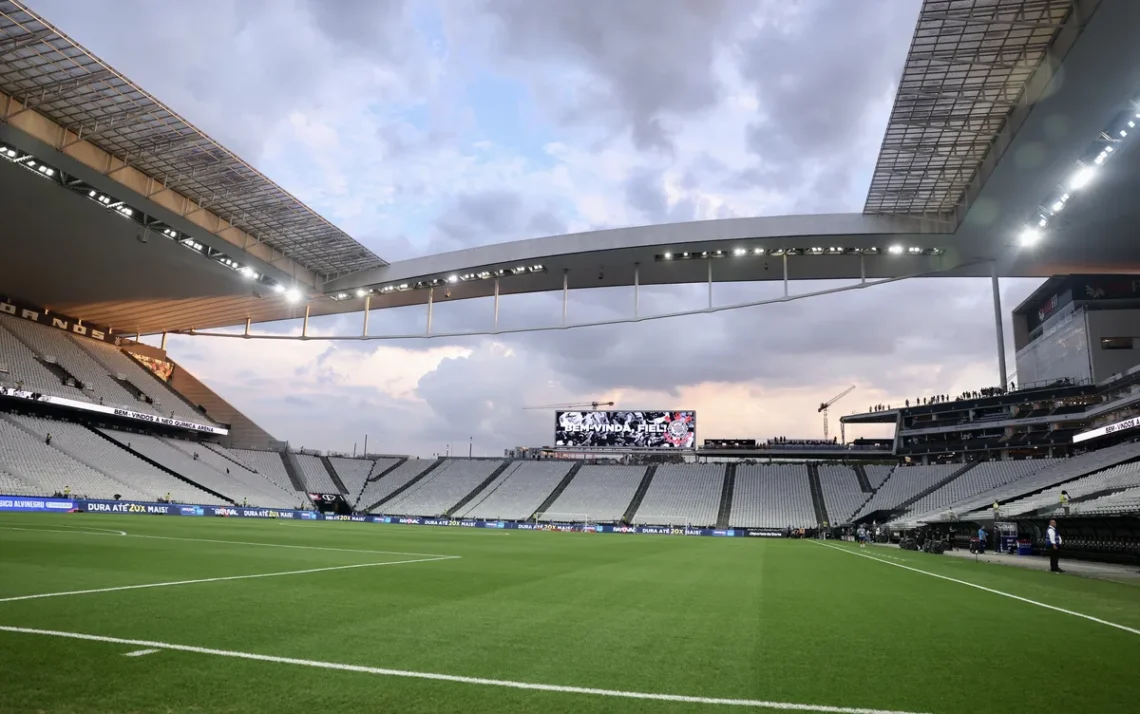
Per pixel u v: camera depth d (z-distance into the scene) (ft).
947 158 96.78
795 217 120.78
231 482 212.84
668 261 135.13
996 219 109.60
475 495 246.47
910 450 217.77
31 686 15.80
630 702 16.01
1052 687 18.35
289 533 97.25
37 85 89.40
